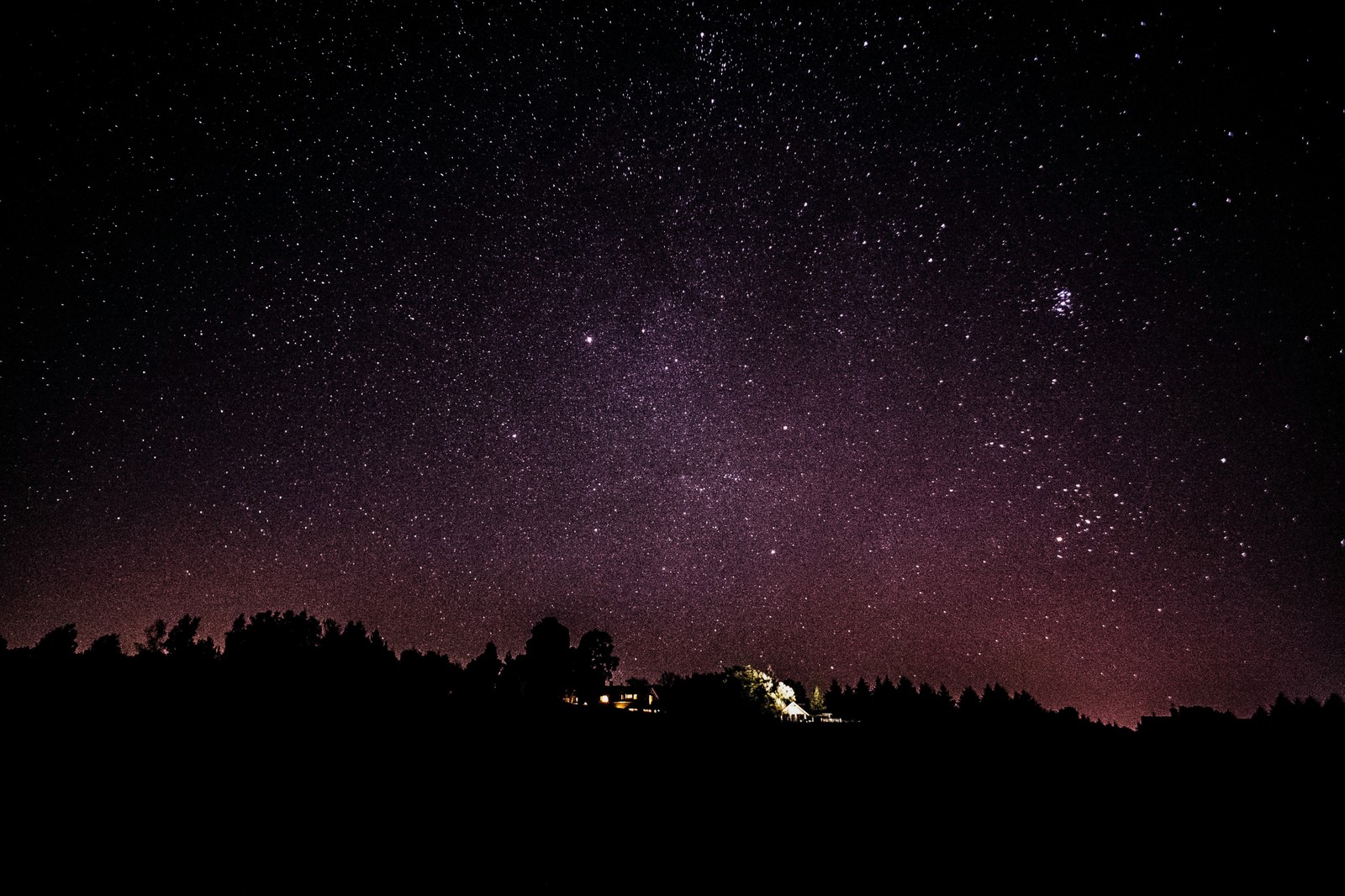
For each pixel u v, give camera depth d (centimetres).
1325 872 741
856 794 1045
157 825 698
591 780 1042
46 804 717
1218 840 852
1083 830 891
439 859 682
